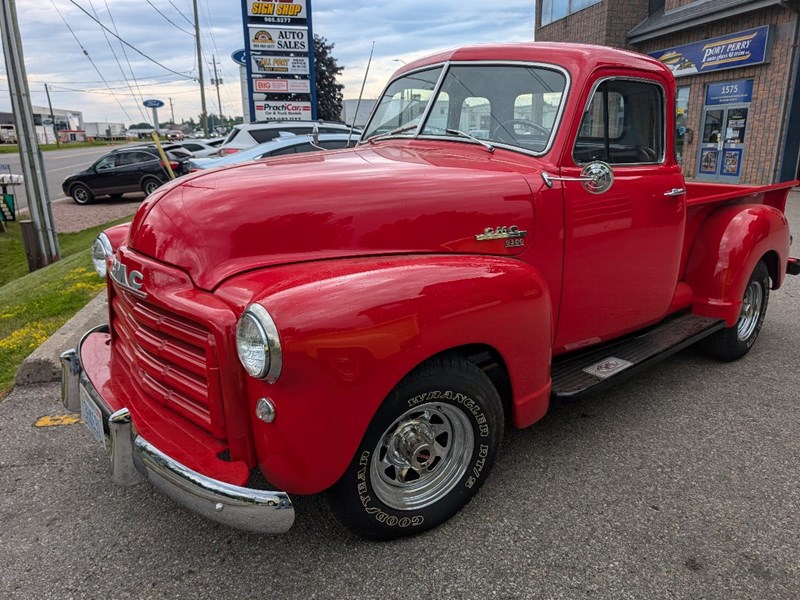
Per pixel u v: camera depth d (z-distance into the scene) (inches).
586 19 715.4
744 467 123.0
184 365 90.7
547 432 137.5
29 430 141.5
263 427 85.0
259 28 525.0
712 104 593.6
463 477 104.9
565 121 118.3
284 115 546.9
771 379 165.3
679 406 149.9
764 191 173.0
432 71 141.3
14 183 608.7
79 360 115.0
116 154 696.4
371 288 86.4
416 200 103.3
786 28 510.9
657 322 154.9
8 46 348.8
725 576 93.7
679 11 616.7
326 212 98.3
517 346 103.4
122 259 104.5
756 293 177.8
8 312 228.5
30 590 92.9
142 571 96.7
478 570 95.3
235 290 88.4
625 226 129.0
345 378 82.9
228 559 98.9
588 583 92.4
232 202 95.7
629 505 110.9
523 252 113.5
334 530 105.0
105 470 125.3
